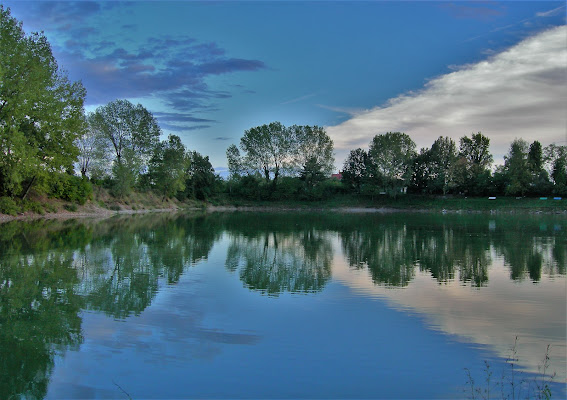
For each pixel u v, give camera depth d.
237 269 17.45
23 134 38.50
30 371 7.61
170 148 75.19
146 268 17.36
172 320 10.47
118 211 59.94
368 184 93.06
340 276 16.23
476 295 13.33
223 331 9.74
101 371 7.65
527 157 88.19
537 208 78.94
